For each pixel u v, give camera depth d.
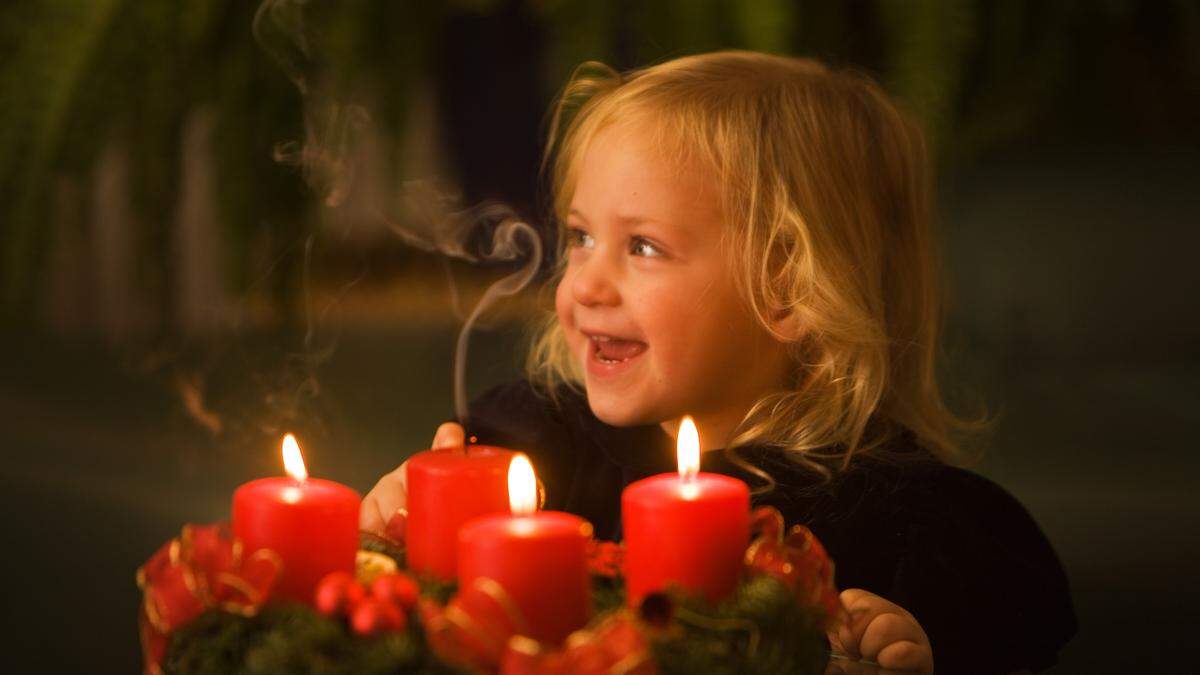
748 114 1.26
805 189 1.27
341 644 0.74
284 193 1.60
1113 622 2.02
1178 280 2.83
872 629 0.95
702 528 0.84
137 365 3.34
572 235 1.34
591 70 1.54
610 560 0.95
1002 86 1.68
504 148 4.42
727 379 1.26
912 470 1.24
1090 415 2.85
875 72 1.64
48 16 1.49
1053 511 2.37
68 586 2.28
